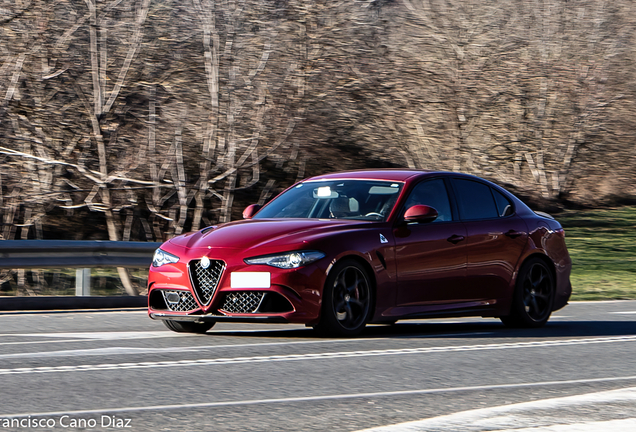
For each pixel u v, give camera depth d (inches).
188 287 634.8
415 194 708.7
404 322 810.2
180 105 1525.6
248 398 428.8
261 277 616.1
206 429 361.7
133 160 1517.0
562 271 792.9
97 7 1433.3
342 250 637.9
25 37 1416.1
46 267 908.6
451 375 501.4
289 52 1582.2
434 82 1935.3
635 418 385.1
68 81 1466.5
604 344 644.1
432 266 689.6
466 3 2011.6
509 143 2193.7
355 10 1649.9
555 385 472.4
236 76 1523.1
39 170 1473.9
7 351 581.0
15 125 1448.1
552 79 2384.4
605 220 2472.9
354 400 425.1
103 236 1716.3
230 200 1552.7
